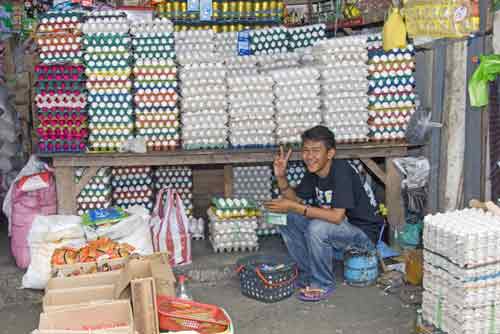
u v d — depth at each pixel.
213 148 4.73
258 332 3.55
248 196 5.25
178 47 4.74
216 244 4.74
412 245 4.57
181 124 4.75
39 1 6.33
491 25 3.90
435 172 4.58
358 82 4.62
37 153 4.56
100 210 4.39
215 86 4.60
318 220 4.01
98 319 2.77
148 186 5.16
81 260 3.60
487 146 4.00
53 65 4.46
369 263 4.17
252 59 5.12
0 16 6.12
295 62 5.09
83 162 4.60
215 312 3.03
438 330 3.22
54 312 2.70
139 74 4.59
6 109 5.60
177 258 4.48
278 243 5.04
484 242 2.93
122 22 4.55
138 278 2.97
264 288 3.95
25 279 4.09
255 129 4.70
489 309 3.01
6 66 6.20
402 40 4.54
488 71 3.75
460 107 4.25
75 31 4.54
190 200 5.39
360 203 4.28
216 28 5.66
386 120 4.72
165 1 5.51
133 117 4.70
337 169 4.03
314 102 4.64
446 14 4.14
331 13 6.25
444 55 4.43
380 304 3.89
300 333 3.52
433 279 3.19
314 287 4.08
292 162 5.21
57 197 4.63
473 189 4.19
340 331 3.53
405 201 4.79
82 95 4.54
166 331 2.94
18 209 4.42
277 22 5.65
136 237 4.24
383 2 5.52
